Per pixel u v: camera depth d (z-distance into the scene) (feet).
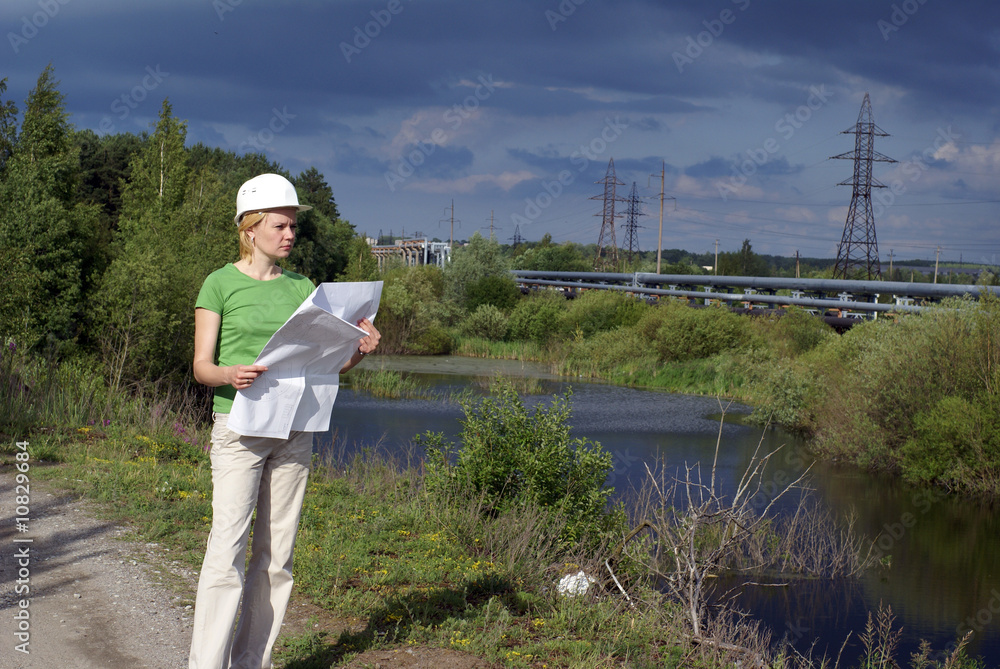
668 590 21.11
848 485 45.37
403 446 48.03
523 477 25.26
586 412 71.56
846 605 26.00
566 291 213.87
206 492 22.65
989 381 47.85
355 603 14.65
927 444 46.21
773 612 24.72
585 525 23.15
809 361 73.36
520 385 88.38
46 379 32.68
